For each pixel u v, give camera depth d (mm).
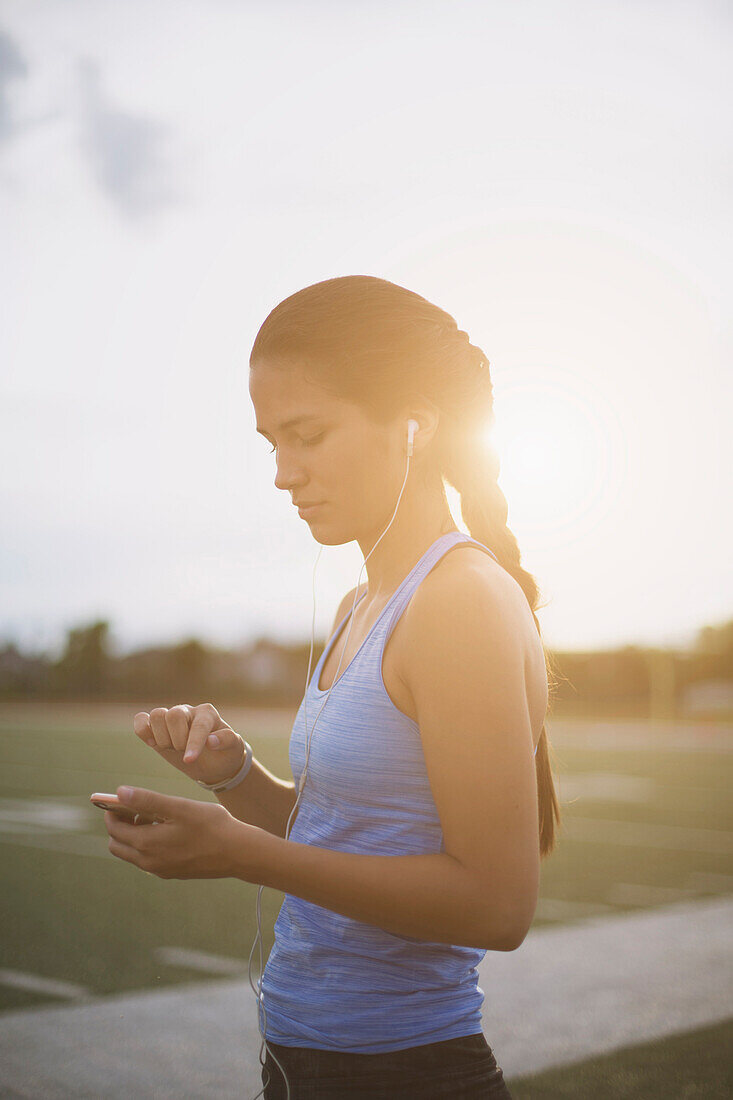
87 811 12594
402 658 1185
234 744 1469
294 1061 1255
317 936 1265
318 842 1270
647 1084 3850
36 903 7098
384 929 1143
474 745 1101
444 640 1128
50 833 10719
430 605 1152
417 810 1202
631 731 37688
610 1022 4594
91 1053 4094
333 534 1308
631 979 5250
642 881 8008
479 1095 1229
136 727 1481
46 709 51719
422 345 1291
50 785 15688
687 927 6379
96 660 57344
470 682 1111
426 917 1096
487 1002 4883
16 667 57656
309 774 1294
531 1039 4371
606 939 6066
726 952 5777
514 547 1422
